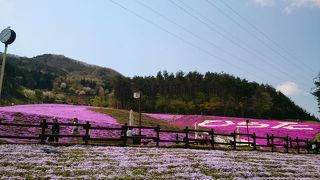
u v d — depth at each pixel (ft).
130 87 544.62
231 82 567.59
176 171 68.13
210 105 476.95
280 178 71.46
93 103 516.32
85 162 70.13
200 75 628.28
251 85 578.25
